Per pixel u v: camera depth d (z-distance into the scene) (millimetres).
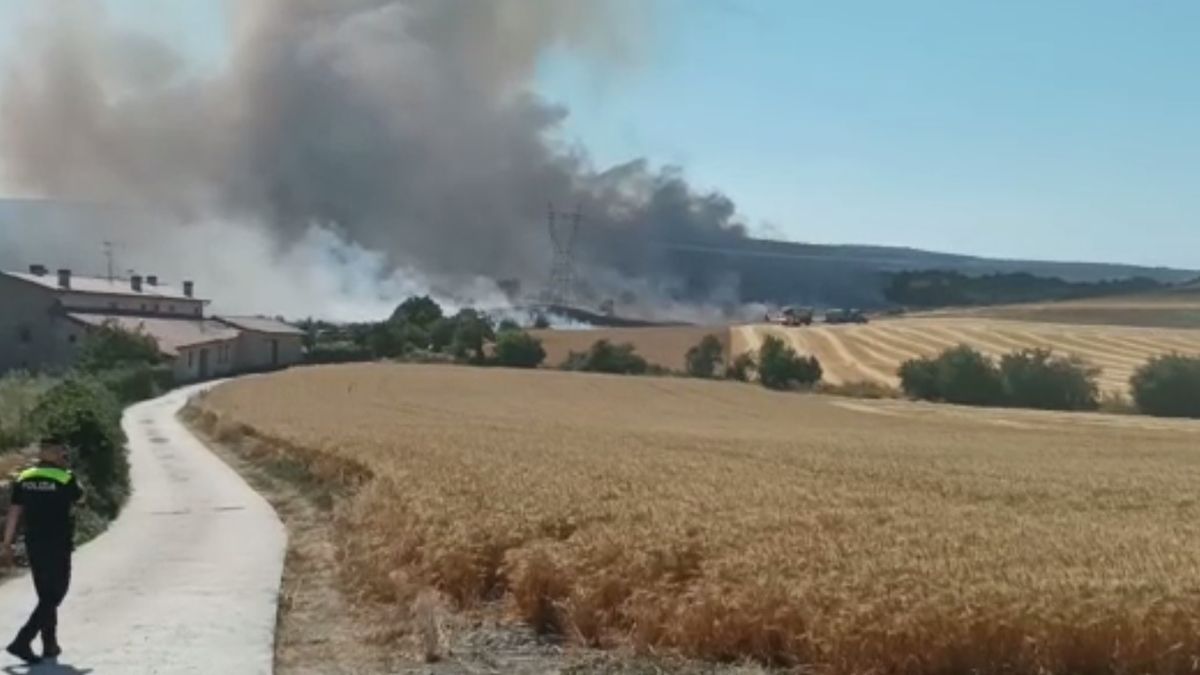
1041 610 11922
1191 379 97750
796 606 12953
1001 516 19312
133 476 40156
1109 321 146875
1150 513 21312
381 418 60625
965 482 28125
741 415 83250
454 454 32969
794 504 20266
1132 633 11789
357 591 18281
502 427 52625
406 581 17422
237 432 55781
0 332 100312
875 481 27594
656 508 19000
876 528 17156
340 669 13445
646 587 14422
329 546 23609
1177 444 56094
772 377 118750
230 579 19250
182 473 41500
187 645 14164
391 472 27969
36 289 100750
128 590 18109
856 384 114125
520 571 15828
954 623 11938
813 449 43250
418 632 14797
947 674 11945
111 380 83188
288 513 30969
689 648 13383
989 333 131000
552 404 85812
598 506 19531
